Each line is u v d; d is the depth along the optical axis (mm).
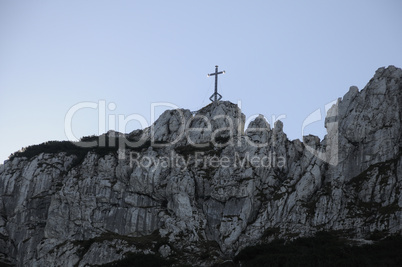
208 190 142375
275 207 135500
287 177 143125
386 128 141750
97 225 142000
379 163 138500
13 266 142125
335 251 119188
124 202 144625
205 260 126688
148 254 128125
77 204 145000
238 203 137375
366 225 127312
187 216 136875
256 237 131375
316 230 129375
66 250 135125
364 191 134000
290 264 116250
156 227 139125
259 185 141750
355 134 143375
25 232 146250
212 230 136125
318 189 138875
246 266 119312
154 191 143875
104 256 130375
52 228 142875
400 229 123250
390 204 129625
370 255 117188
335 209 131750
